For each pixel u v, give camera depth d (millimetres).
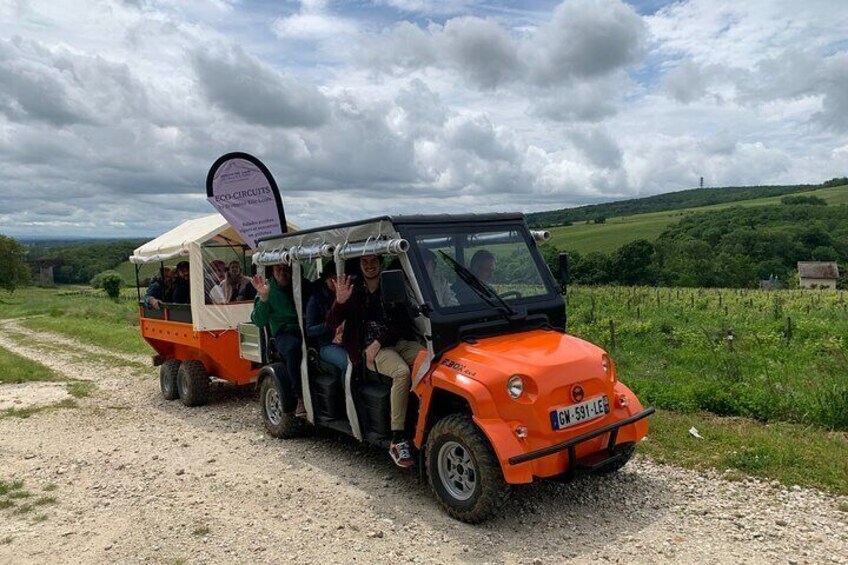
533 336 5574
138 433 8320
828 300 25000
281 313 7398
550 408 4781
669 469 6008
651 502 5297
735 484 5590
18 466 7051
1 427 8750
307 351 6969
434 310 5324
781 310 18500
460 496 5125
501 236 6070
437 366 5324
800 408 7301
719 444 6531
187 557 4723
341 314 6094
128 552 4848
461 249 5770
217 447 7523
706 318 17109
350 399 6211
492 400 4785
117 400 10516
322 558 4617
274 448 7355
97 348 17547
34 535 5195
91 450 7582
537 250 6285
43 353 17203
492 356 5051
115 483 6410
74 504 5875
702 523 4887
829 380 8422
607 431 4984
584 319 18141
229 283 9539
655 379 9570
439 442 5199
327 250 6098
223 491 6066
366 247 5695
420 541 4805
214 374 9914
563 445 4719
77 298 46031
